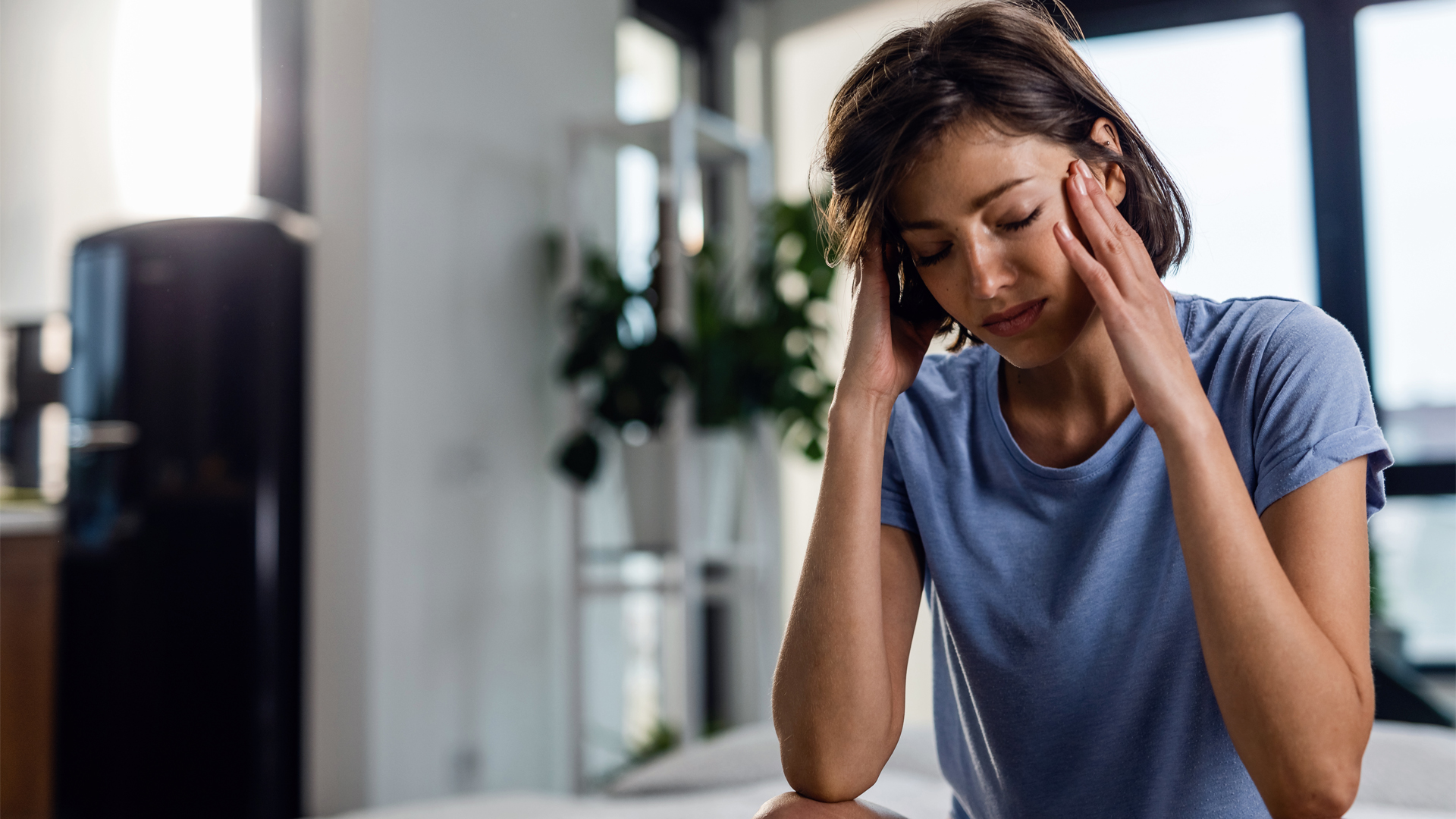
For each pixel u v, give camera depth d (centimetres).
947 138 74
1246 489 73
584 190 330
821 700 80
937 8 84
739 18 398
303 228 250
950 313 81
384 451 247
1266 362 81
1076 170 75
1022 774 88
